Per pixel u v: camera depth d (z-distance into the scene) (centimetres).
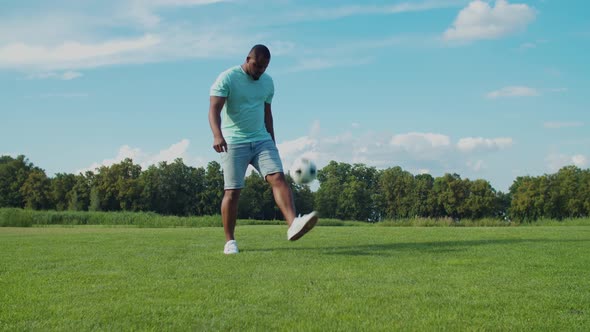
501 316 269
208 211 8219
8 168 7869
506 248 581
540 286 348
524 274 396
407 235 830
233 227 577
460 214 8288
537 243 645
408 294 322
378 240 716
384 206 9094
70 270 433
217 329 248
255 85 584
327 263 458
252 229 1218
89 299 314
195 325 254
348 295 320
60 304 300
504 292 329
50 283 370
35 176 7712
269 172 577
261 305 296
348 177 9525
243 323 257
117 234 988
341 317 267
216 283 363
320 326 250
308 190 9200
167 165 8144
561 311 281
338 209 9069
